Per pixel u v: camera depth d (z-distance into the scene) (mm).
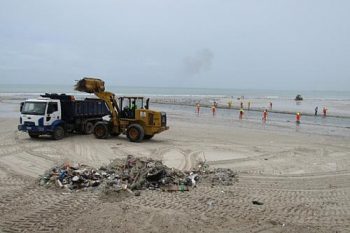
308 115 44875
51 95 22172
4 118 30719
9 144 19312
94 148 18938
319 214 9523
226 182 12453
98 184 11234
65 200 9938
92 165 15070
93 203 9711
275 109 55250
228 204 10047
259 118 39062
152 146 20078
